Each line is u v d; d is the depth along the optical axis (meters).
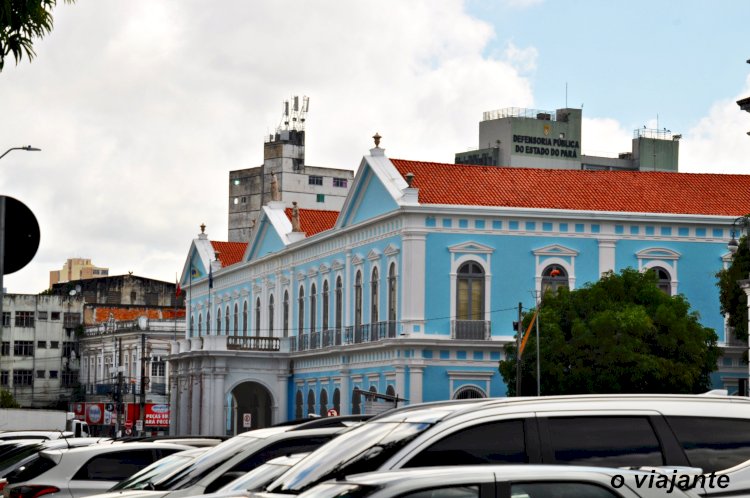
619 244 66.06
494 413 12.05
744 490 12.08
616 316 54.06
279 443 17.25
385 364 66.06
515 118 115.69
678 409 12.38
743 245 49.84
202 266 95.81
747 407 12.55
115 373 126.31
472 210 64.44
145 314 140.62
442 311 64.31
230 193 143.62
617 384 53.91
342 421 19.05
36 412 60.12
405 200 64.19
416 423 12.20
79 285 144.88
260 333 84.88
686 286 66.50
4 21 15.66
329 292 74.00
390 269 66.38
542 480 10.41
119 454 21.14
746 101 40.97
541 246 65.31
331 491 10.48
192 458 18.47
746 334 49.41
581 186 67.75
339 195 140.00
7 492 21.12
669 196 67.81
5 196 14.84
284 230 81.56
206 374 78.75
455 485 10.27
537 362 54.88
